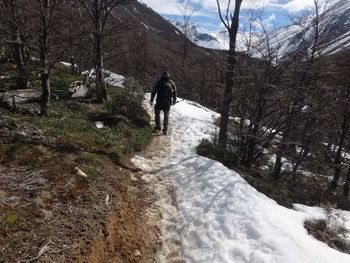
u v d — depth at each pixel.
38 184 6.09
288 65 10.02
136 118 12.59
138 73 28.23
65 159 7.32
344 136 14.37
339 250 6.74
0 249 4.41
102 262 5.20
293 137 11.40
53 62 9.62
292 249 5.50
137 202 7.35
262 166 12.92
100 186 6.85
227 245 5.79
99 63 13.81
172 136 12.49
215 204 7.08
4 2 9.72
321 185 13.26
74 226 5.35
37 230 4.98
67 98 12.87
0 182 5.84
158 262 5.80
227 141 11.48
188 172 8.85
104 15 14.06
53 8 9.27
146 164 9.37
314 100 10.41
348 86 12.49
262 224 6.20
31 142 7.53
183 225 6.70
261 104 10.38
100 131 10.11
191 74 33.94
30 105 10.39
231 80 10.78
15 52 11.30
